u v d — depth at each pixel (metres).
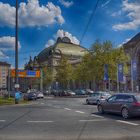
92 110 26.89
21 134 13.71
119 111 21.09
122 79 47.75
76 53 130.25
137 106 19.81
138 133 13.82
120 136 12.99
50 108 29.83
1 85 169.25
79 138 12.60
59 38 131.88
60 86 108.62
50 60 126.75
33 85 121.25
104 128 15.52
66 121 18.61
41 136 13.15
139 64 81.25
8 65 172.00
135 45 83.00
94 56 70.56
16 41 41.56
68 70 96.88
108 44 70.00
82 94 77.56
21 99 49.97
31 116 21.73
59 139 12.47
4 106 34.62
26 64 135.50
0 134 13.73
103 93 37.16
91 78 73.12
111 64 68.69
